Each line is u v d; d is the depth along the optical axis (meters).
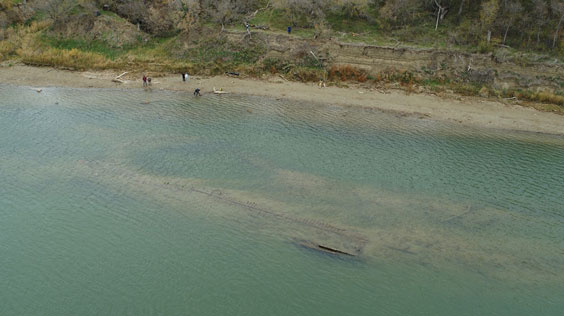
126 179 28.42
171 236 23.47
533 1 51.22
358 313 19.05
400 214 25.52
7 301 19.47
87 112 39.19
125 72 50.12
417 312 19.17
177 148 32.91
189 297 19.92
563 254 22.78
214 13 56.66
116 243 23.00
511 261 22.09
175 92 45.53
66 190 27.27
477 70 47.66
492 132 38.34
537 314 19.14
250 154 32.41
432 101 44.50
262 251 22.47
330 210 25.53
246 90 46.59
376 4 59.12
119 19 57.25
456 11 55.72
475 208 26.59
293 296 20.00
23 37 54.44
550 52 48.31
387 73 48.94
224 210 25.36
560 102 44.00
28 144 32.72
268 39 52.97
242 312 19.22
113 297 19.80
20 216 24.83
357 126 38.53
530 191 28.89
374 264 21.58
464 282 20.70
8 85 44.94
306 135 36.28
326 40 52.41
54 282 20.53
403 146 34.94
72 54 51.84
